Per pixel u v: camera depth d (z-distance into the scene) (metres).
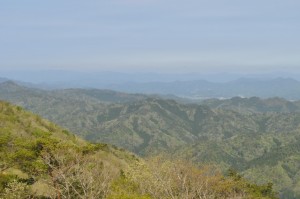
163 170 36.91
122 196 30.47
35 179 35.44
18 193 32.84
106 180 35.94
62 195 33.31
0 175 34.25
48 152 34.84
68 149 36.19
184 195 28.44
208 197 31.75
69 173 34.19
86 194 32.69
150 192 32.97
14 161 34.81
